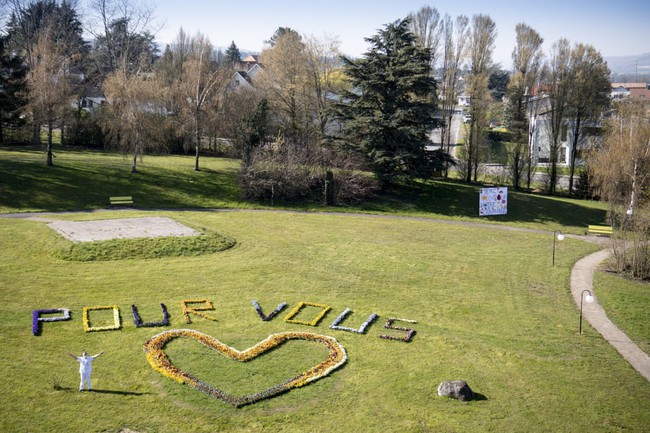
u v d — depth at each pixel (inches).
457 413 655.1
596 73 2578.7
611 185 2074.3
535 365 800.3
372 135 2187.5
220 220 1706.4
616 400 708.0
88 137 2765.7
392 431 614.5
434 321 964.6
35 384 671.1
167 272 1137.4
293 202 2126.0
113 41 3905.0
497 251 1539.1
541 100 2748.5
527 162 2719.0
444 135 2837.1
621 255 1380.4
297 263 1268.5
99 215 1606.8
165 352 783.7
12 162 2041.1
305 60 2620.6
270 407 655.1
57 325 850.1
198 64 2701.8
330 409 655.8
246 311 962.7
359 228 1755.7
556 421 650.2
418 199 2260.1
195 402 655.8
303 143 2281.0
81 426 594.6
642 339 928.3
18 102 2287.2
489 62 2741.1
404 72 2175.2
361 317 963.3
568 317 1024.2
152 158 2556.6
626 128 2228.1
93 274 1091.9
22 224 1411.2
